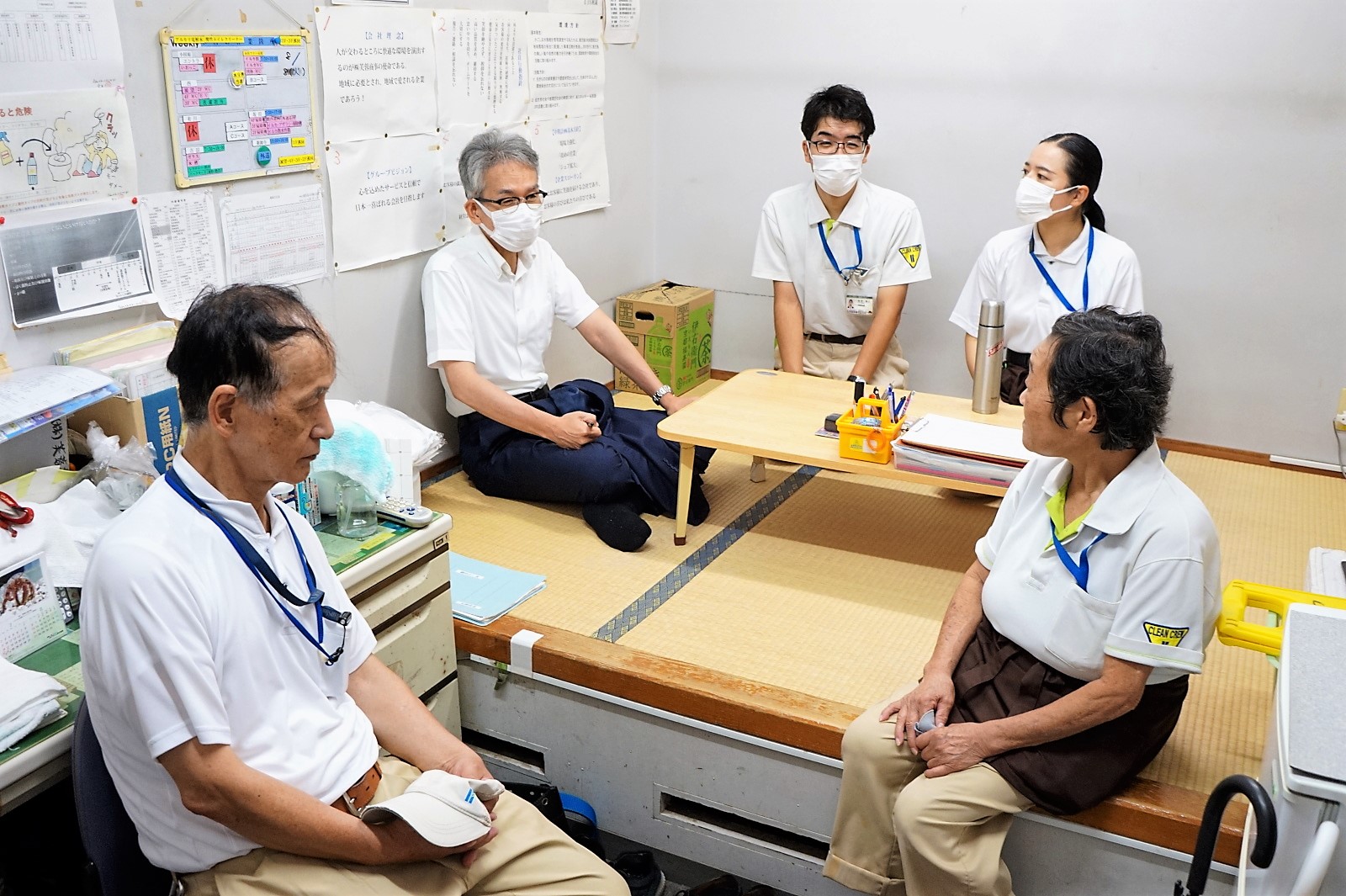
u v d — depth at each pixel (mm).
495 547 2939
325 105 2789
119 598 1335
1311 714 1388
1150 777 1988
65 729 1532
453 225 3312
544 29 3559
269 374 1383
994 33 3660
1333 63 3264
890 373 3682
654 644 2457
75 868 1831
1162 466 1743
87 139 2199
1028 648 1854
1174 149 3527
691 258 4449
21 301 2129
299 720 1521
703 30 4125
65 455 2160
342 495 2242
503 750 2625
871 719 1953
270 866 1465
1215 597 1733
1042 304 3291
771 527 3125
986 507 3287
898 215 3486
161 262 2416
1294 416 3611
